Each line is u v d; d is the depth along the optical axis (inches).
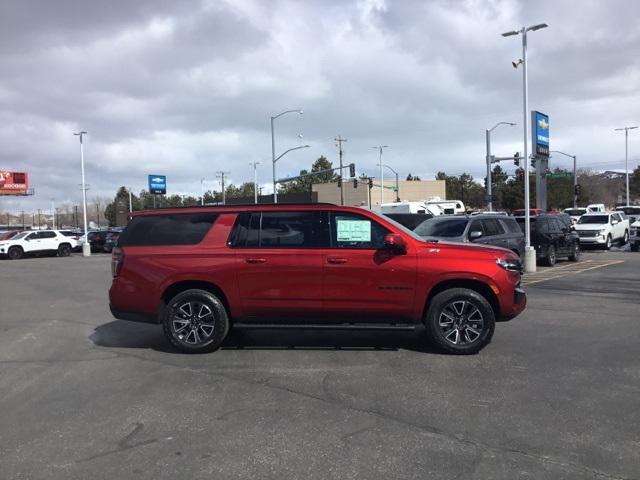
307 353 282.5
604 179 4574.3
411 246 276.8
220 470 154.3
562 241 786.2
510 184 3339.1
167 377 245.6
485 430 179.2
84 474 153.8
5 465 160.2
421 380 233.3
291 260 279.0
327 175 4237.2
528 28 719.7
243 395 218.2
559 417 189.6
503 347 288.7
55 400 218.1
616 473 149.5
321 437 175.5
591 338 308.0
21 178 4065.0
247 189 4943.4
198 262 283.9
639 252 1011.3
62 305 483.2
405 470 152.3
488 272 273.0
